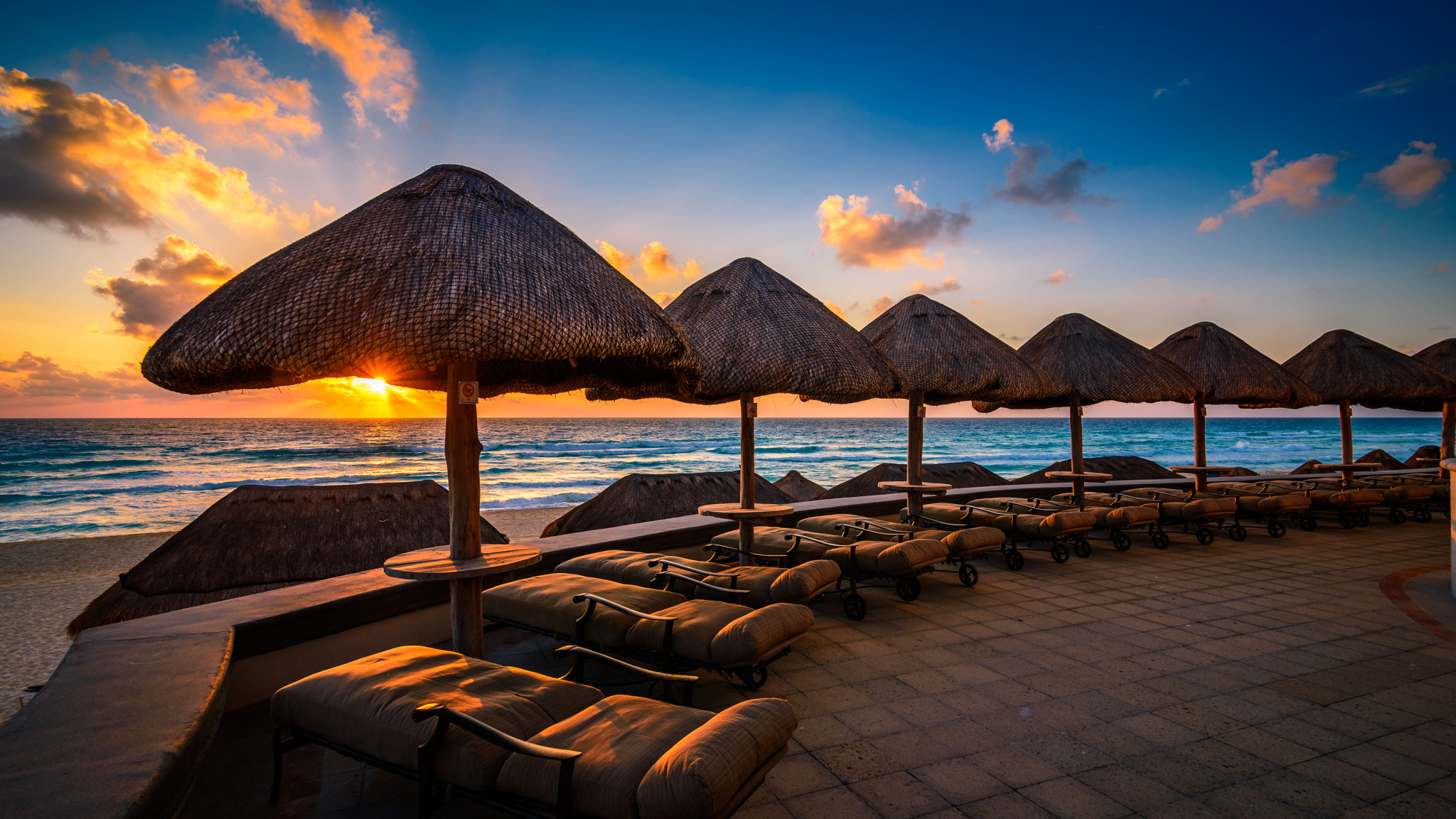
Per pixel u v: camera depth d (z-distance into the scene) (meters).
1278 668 4.39
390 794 2.82
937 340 8.09
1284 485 12.12
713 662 3.66
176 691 2.72
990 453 60.84
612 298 3.52
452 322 2.83
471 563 3.46
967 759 3.17
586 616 3.97
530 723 2.50
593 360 5.16
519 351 2.93
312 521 8.96
